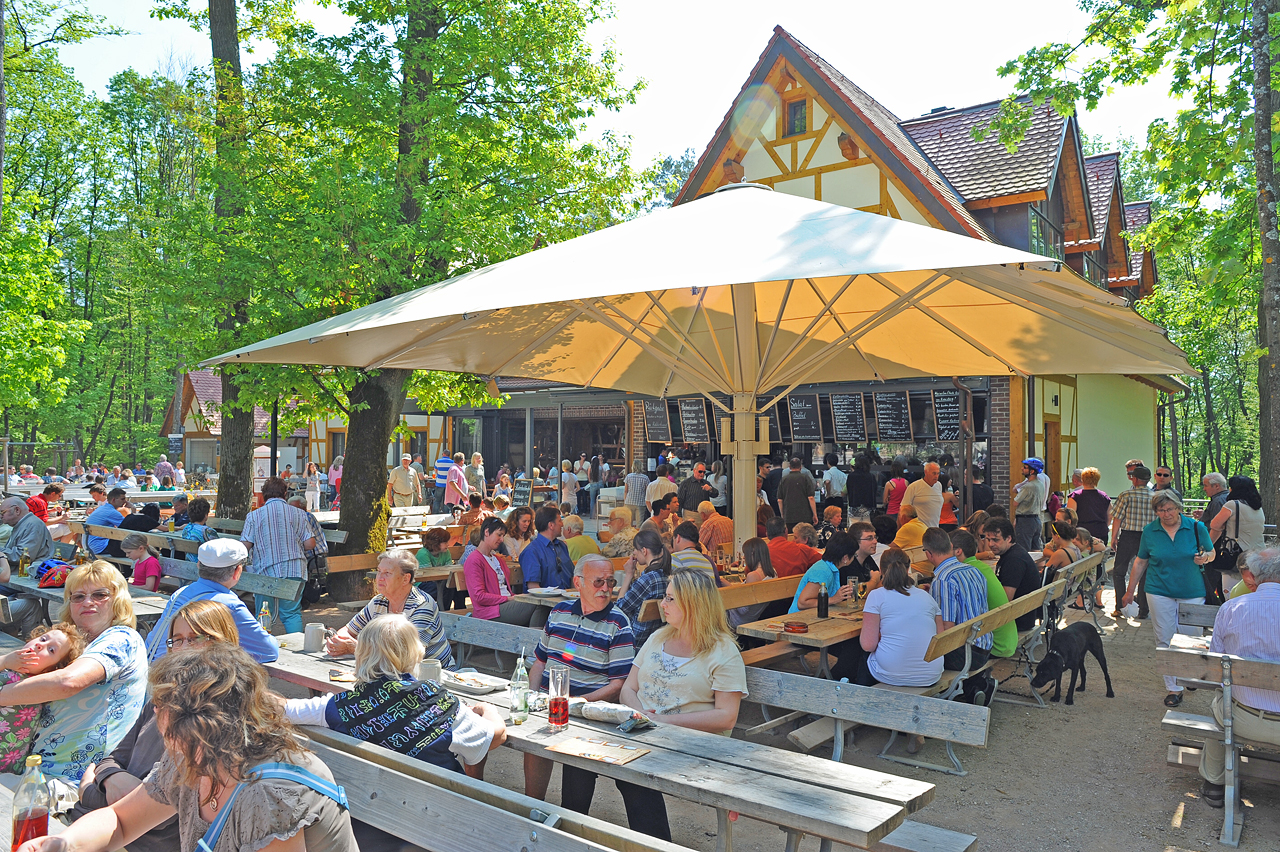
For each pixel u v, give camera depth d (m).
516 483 23.20
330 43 10.90
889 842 3.17
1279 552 4.66
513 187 11.14
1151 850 4.14
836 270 4.63
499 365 9.43
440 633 5.24
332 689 4.45
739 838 4.31
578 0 11.84
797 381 7.71
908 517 10.03
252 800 1.82
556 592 7.34
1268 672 4.23
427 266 10.32
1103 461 19.89
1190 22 9.91
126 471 28.78
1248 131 9.77
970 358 9.30
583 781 4.02
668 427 19.66
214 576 4.85
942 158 18.06
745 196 7.38
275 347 6.60
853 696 4.30
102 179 35.12
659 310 7.69
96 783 3.17
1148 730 5.96
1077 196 18.36
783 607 7.71
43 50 22.67
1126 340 7.14
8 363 18.19
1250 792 4.91
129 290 38.44
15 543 9.19
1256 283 9.95
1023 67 10.88
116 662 3.68
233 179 10.27
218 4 12.78
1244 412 40.91
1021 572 6.99
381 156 10.22
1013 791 4.87
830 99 15.70
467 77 10.99
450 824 2.86
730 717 4.05
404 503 19.08
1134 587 7.46
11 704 3.45
